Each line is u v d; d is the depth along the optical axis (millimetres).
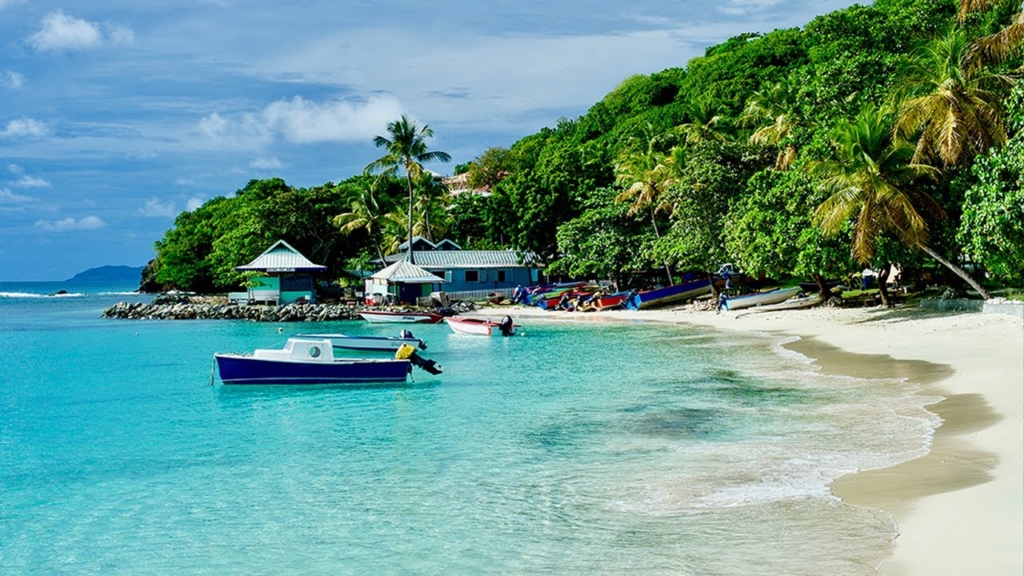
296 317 67250
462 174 159500
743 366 30188
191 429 22078
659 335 44969
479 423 21500
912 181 36969
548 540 11969
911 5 52281
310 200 85000
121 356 41188
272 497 15070
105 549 12594
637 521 12586
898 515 11742
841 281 63062
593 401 24047
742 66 99250
